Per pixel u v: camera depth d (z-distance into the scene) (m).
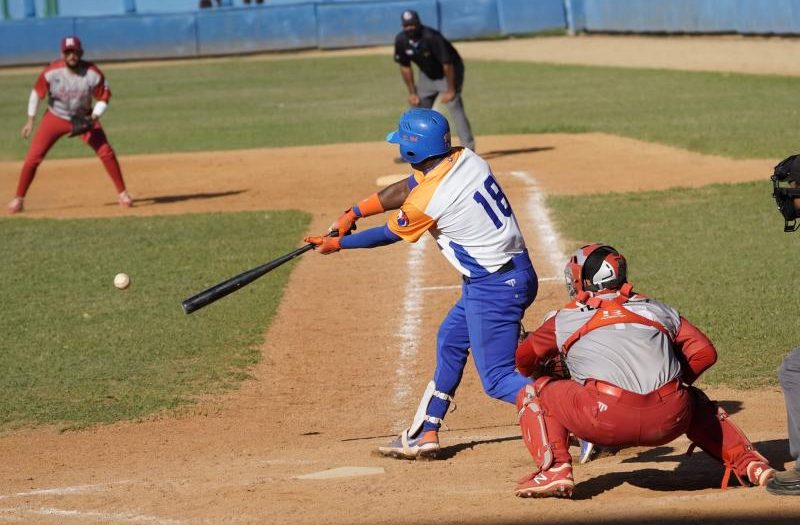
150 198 57.22
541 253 40.81
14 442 25.06
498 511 16.86
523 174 57.66
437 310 35.16
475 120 81.88
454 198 20.05
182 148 75.38
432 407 22.33
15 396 28.31
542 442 17.83
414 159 20.39
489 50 150.62
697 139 66.00
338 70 136.38
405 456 22.36
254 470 21.77
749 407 24.97
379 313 35.16
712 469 19.78
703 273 36.81
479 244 20.28
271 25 165.62
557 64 126.44
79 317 35.28
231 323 34.41
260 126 86.06
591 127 74.44
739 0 131.88
